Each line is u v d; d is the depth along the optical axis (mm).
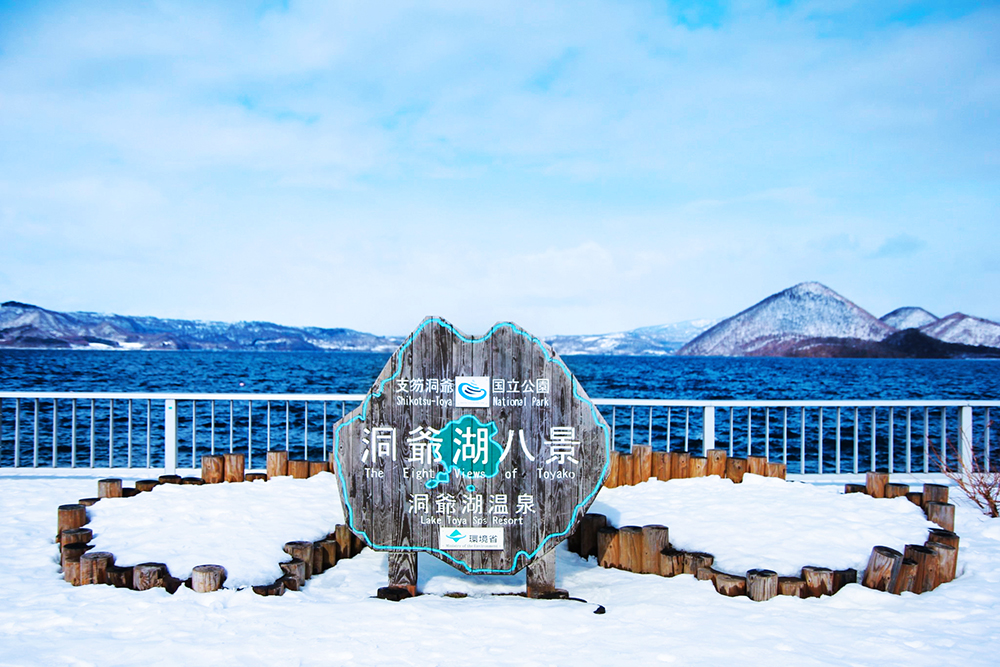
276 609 4141
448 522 4520
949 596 4461
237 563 4641
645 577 5078
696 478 7039
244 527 5340
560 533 4520
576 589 4863
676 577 5004
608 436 4543
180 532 5121
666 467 7066
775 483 6758
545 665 3395
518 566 4539
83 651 3473
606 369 105438
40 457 17688
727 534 5316
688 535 5410
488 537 4520
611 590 4820
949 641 3723
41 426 22703
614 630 3912
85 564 4512
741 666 3391
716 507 5977
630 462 7055
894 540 5133
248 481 6988
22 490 7250
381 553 5660
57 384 53719
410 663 3406
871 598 4406
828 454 19469
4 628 3787
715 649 3605
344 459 4520
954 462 9117
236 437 20938
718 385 63438
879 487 6395
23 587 4465
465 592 4684
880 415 27969
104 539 5027
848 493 6480
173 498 6082
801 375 88750
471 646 3639
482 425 4523
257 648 3551
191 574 4449
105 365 90875
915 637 3779
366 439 4512
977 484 7168
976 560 5121
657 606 4328
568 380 4547
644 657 3506
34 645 3547
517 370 4531
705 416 7492
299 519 5660
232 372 74062
